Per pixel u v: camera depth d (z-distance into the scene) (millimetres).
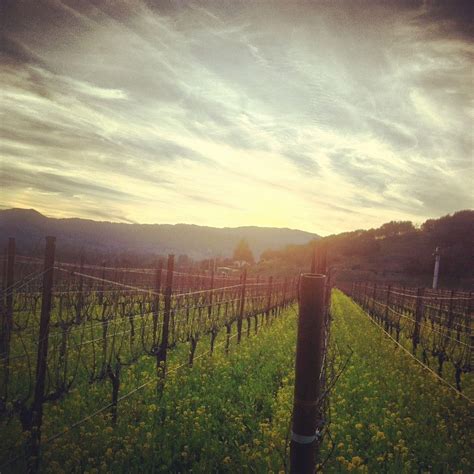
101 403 5465
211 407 5715
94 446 4562
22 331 7414
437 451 4875
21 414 4344
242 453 4617
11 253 7020
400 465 4598
